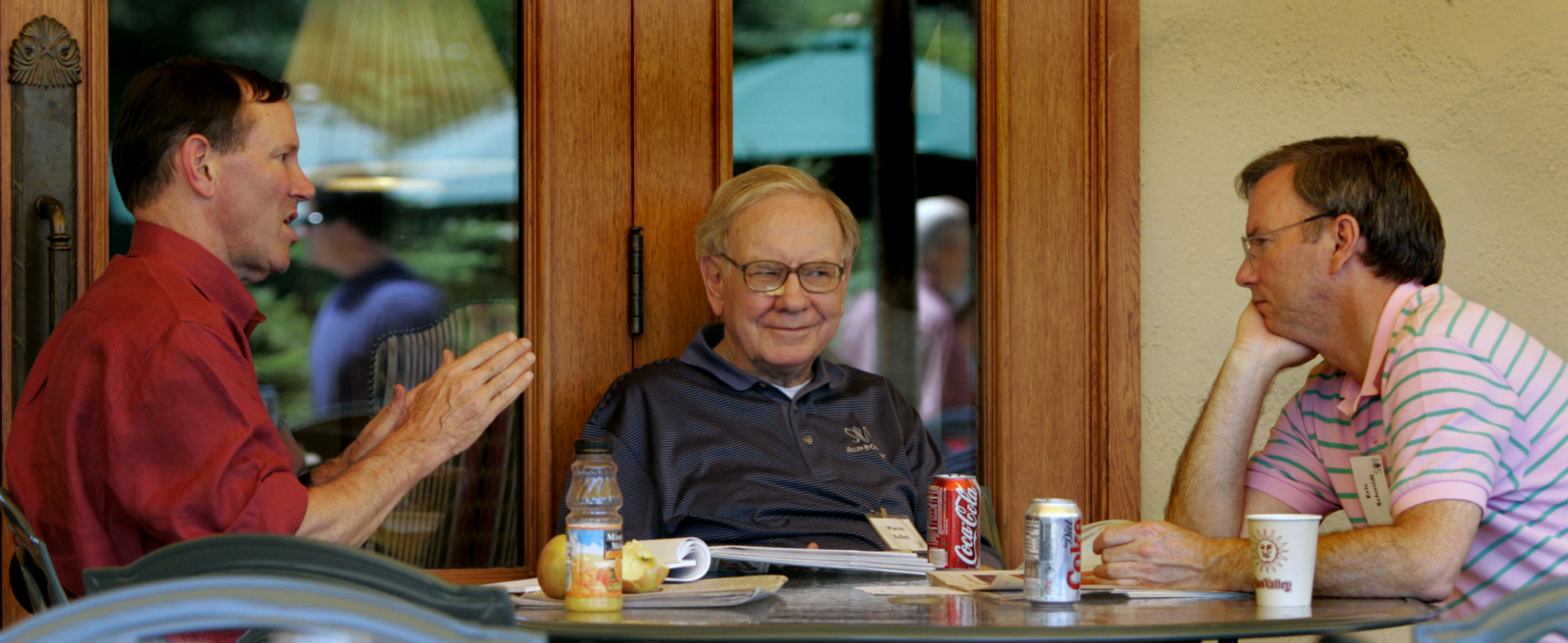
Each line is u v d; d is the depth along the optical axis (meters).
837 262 2.20
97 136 2.07
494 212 2.38
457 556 2.33
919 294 2.63
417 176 2.34
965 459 2.63
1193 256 2.70
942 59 2.64
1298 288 1.79
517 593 1.40
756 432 2.14
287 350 2.25
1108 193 2.64
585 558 1.22
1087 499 2.64
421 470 1.72
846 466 2.13
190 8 2.19
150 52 2.16
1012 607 1.30
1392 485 1.56
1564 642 1.49
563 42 2.38
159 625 0.67
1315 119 2.65
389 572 0.83
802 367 2.20
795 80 2.57
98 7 2.07
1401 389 1.58
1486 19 2.54
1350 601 1.41
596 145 2.41
